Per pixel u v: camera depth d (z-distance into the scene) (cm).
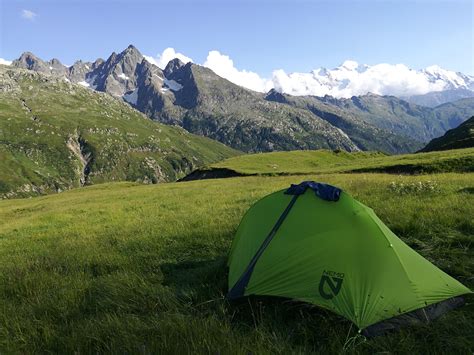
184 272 427
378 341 252
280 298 311
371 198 755
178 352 237
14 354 261
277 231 350
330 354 242
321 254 312
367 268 296
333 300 285
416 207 607
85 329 283
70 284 407
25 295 399
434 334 257
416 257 324
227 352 230
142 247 558
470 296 305
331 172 2092
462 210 555
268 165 3362
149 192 1698
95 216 1049
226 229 601
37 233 864
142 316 308
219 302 319
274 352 235
